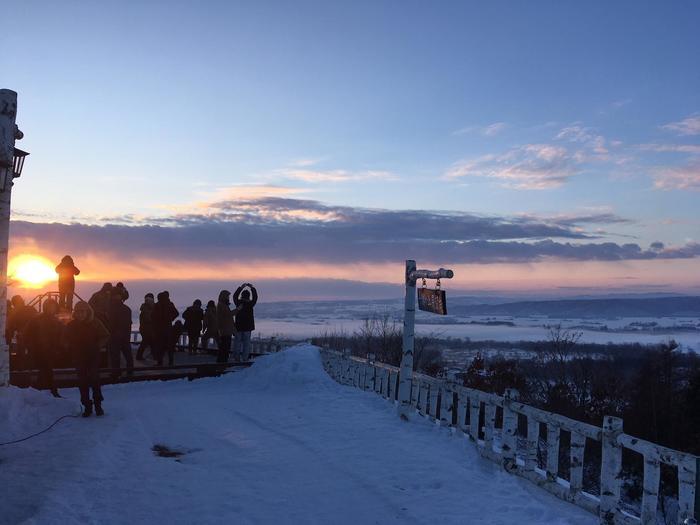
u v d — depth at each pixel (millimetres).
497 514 6660
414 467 8453
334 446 9766
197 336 26906
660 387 33125
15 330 17734
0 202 11664
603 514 6223
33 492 6922
